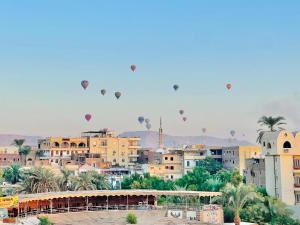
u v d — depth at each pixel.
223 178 140.50
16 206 94.12
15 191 125.12
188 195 112.56
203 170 152.88
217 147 198.88
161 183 138.62
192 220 102.69
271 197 104.94
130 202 121.88
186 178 142.75
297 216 104.31
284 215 101.38
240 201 96.00
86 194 109.12
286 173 110.00
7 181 158.38
